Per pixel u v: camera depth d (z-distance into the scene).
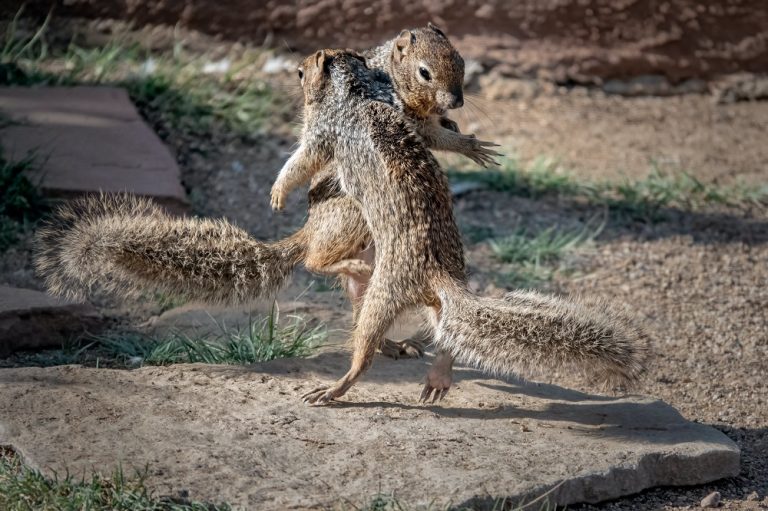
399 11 18.88
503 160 16.39
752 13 19.88
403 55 9.62
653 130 18.61
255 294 9.72
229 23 18.70
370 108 9.06
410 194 8.63
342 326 11.19
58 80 16.44
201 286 9.59
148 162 14.16
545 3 19.30
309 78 9.53
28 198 12.98
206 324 11.27
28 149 13.83
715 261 14.19
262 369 9.55
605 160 17.14
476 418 8.80
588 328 7.96
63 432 8.01
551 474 7.83
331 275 9.73
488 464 7.91
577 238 14.22
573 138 17.89
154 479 7.42
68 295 9.96
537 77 19.42
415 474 7.70
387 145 8.81
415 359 10.10
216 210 14.14
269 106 16.88
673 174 16.77
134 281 9.50
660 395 10.62
